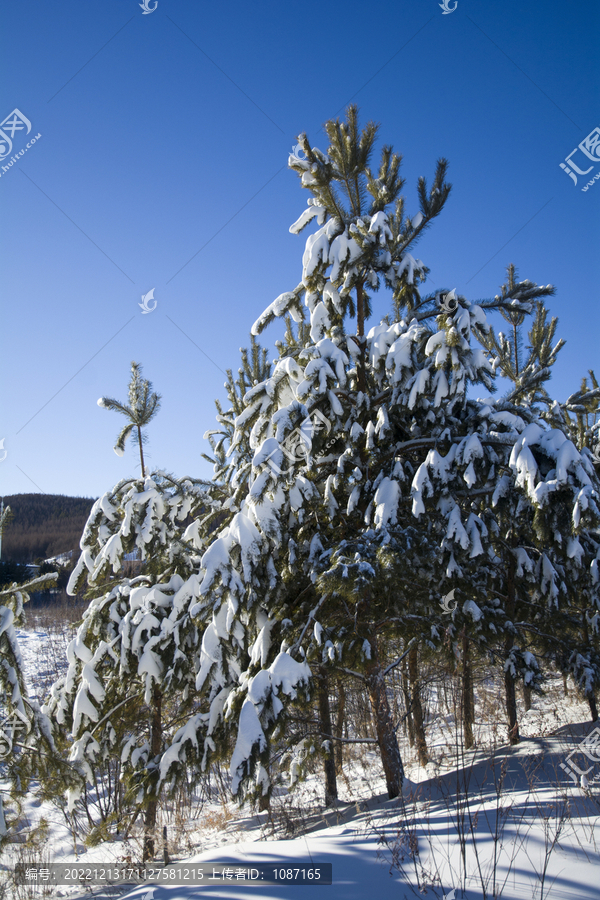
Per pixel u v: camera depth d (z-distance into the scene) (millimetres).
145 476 8805
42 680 18344
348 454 6496
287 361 6133
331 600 6008
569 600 8430
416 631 6430
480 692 10297
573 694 11844
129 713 8445
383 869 3725
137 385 8938
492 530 7586
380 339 6383
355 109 6645
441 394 5883
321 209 6887
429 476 5973
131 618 8102
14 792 6879
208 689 7324
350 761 10898
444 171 6699
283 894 3541
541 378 7543
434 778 6285
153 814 7539
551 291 6422
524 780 5469
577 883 3158
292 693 5207
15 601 7211
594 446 10109
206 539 9242
